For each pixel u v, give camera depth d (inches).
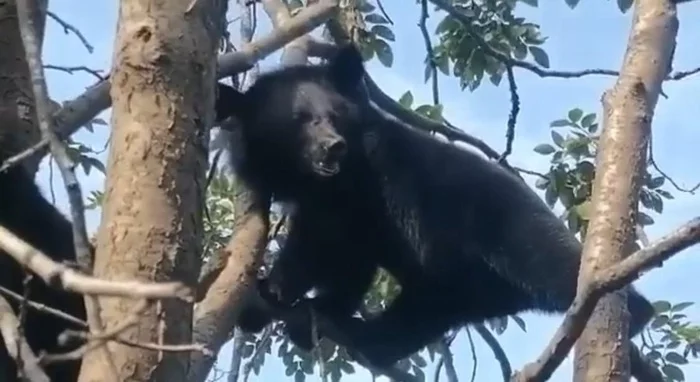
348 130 286.4
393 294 341.1
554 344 142.7
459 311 301.1
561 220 293.0
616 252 159.6
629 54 177.2
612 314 162.6
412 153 297.3
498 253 287.3
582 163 287.3
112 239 126.3
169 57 132.4
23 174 191.3
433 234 294.5
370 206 294.4
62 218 202.2
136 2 134.6
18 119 186.5
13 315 115.1
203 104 135.0
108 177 130.5
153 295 86.0
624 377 160.4
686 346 289.6
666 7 179.5
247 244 187.5
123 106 131.9
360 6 309.6
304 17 214.4
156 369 120.0
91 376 119.5
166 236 126.7
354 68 292.8
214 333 167.6
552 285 279.4
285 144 280.1
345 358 309.7
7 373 176.7
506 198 289.0
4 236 95.3
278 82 289.0
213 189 295.7
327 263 291.3
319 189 287.4
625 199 163.3
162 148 129.6
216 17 140.3
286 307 281.4
